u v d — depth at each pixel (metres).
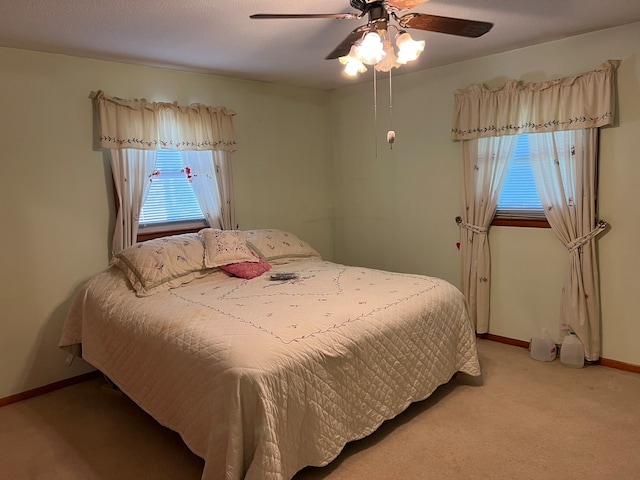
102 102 3.17
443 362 2.77
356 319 2.37
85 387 3.21
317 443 2.06
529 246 3.49
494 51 3.38
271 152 4.32
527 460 2.19
